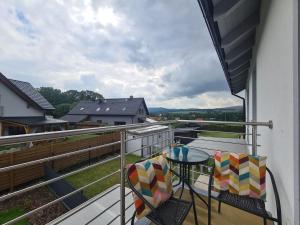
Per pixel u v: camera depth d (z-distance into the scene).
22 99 13.09
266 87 2.32
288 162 1.42
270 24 2.04
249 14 2.68
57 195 5.54
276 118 1.80
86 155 8.73
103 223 3.11
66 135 1.24
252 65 4.18
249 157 1.74
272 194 1.93
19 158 5.92
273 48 1.90
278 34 1.70
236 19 2.55
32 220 4.36
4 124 12.10
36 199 5.31
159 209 1.49
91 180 6.55
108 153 10.03
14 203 5.05
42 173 6.59
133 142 8.88
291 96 1.34
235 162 1.76
